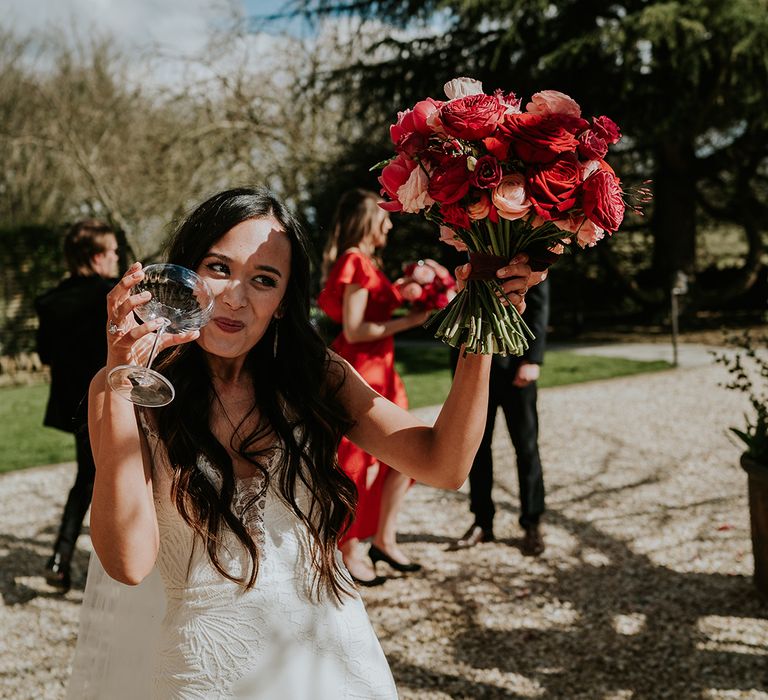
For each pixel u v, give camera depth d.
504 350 1.44
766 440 3.56
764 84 12.24
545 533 4.45
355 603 1.57
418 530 4.73
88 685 1.84
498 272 1.43
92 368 3.84
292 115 16.28
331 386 1.62
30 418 8.67
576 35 12.75
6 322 11.93
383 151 15.48
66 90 16.83
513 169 1.40
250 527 1.47
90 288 3.88
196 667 1.42
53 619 3.72
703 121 13.53
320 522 1.53
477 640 3.34
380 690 1.52
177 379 1.52
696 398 8.29
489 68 13.65
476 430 1.49
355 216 3.89
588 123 1.41
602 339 14.30
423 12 13.97
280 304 1.59
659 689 2.90
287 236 1.54
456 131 1.39
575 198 1.38
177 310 1.35
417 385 9.60
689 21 11.17
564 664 3.12
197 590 1.45
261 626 1.43
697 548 4.26
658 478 5.57
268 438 1.54
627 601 3.65
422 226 15.82
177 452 1.45
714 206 16.97
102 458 1.33
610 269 16.19
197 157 15.66
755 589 3.62
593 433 6.96
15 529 5.02
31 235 11.95
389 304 3.93
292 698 1.42
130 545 1.33
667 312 15.95
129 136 16.12
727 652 3.14
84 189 16.06
